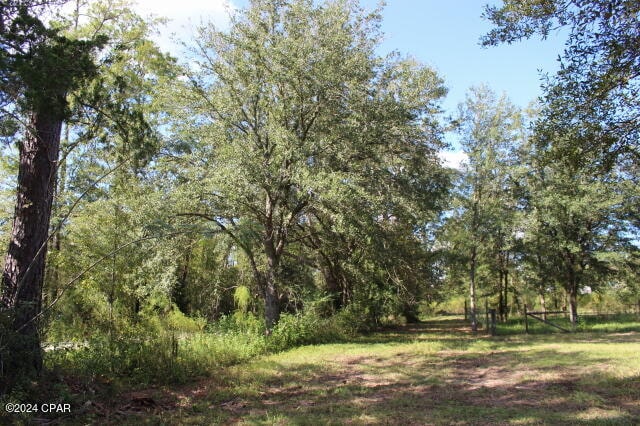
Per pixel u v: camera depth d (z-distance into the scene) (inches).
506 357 512.4
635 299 1235.9
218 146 644.7
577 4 230.5
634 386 329.1
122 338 394.6
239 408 298.0
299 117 658.8
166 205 565.3
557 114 264.2
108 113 315.0
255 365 456.8
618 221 951.0
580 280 1004.6
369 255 781.9
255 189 614.2
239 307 863.7
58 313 389.4
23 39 258.1
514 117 917.8
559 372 403.2
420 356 530.6
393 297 890.1
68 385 311.7
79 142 345.4
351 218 588.7
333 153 629.6
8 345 275.7
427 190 724.0
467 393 332.8
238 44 608.7
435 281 1027.3
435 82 698.2
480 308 1328.7
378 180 643.5
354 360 502.0
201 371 407.5
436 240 994.7
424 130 718.5
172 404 308.0
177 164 644.1
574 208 884.0
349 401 311.1
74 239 509.0
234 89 633.0
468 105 925.2
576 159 272.5
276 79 598.5
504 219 924.0
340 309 850.8
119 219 499.5
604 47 231.6
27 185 335.0
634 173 527.2
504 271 1145.4
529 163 901.8
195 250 840.9
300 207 676.1
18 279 319.9
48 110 268.7
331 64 597.9
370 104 620.1
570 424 240.4
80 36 428.1
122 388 337.1
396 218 776.9
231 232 664.4
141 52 584.1
